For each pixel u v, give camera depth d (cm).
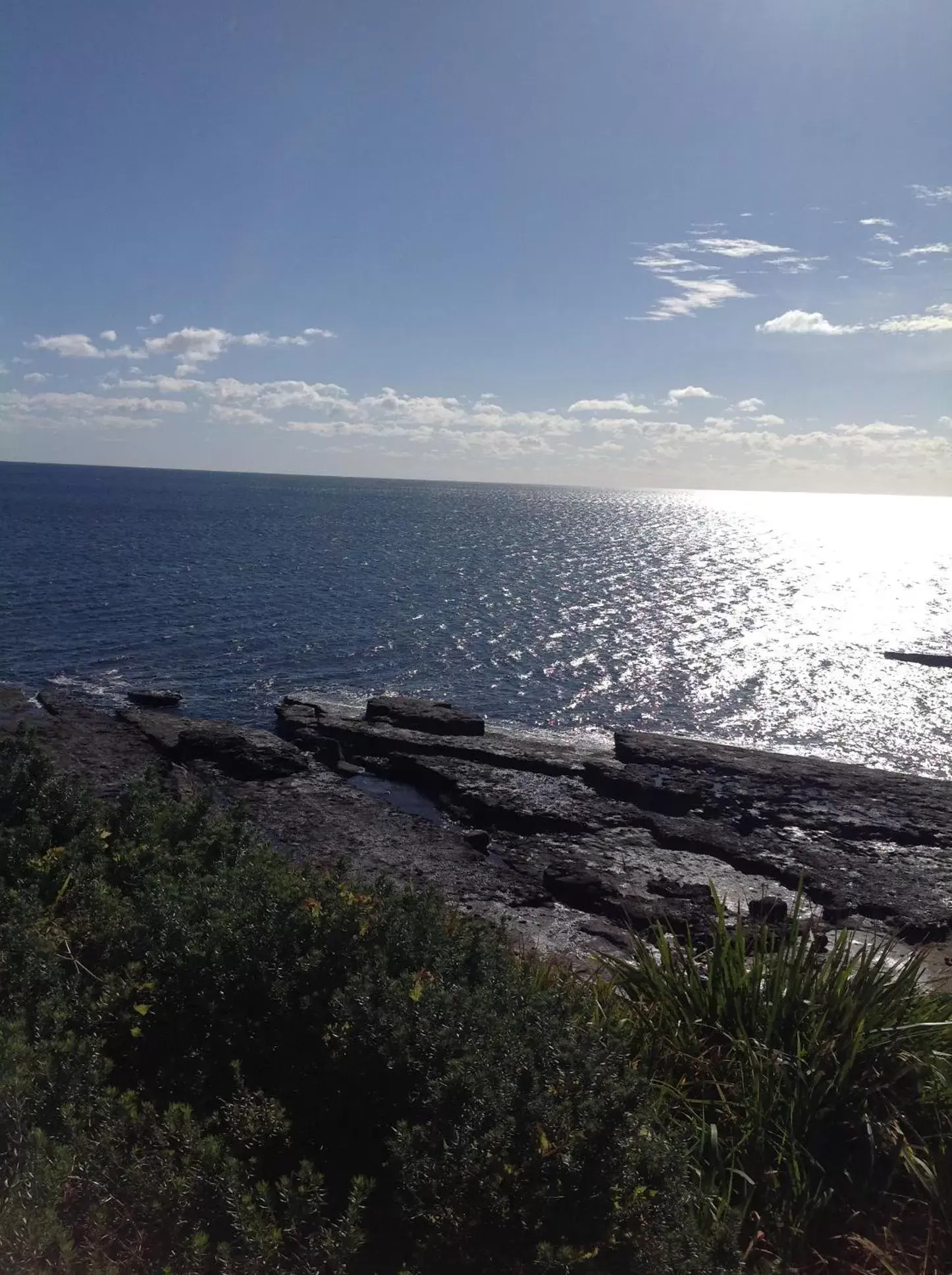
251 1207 262
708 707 2659
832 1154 396
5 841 560
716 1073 446
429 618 3781
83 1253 255
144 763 1530
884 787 1527
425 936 439
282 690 2522
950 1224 360
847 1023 443
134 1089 359
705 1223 328
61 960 426
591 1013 465
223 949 395
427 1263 276
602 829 1344
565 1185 290
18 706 2011
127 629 3191
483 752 1697
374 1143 329
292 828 1248
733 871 1195
